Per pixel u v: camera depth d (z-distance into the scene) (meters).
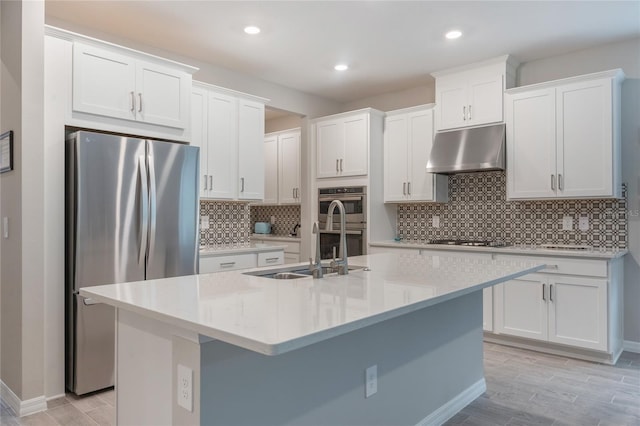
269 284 1.83
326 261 2.62
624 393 2.79
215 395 1.37
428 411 2.35
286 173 6.03
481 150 4.00
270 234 6.52
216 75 4.36
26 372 2.51
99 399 2.71
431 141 4.53
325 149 5.13
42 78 2.60
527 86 3.84
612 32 3.54
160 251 3.06
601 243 3.79
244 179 4.23
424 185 4.58
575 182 3.60
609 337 3.26
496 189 4.38
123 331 1.67
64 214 2.78
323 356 1.75
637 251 3.64
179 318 1.24
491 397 2.74
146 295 1.58
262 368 1.52
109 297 1.55
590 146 3.54
